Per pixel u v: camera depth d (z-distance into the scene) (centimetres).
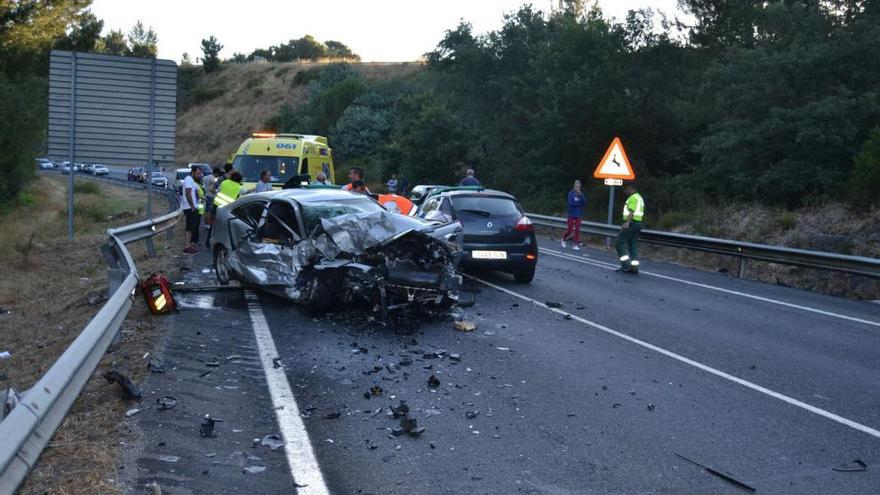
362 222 970
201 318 950
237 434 553
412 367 752
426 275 964
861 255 1542
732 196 2216
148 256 1588
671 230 2173
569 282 1395
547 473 497
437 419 601
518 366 768
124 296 751
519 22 4203
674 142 2864
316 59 10212
